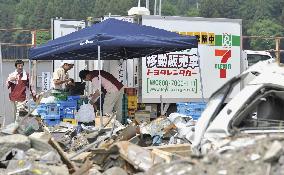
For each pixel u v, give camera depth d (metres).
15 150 22.12
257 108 21.30
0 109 46.44
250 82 20.11
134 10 47.03
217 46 49.34
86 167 20.98
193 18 48.25
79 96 40.41
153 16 47.00
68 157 24.08
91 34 35.22
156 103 47.44
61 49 35.94
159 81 47.25
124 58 43.16
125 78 47.19
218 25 49.28
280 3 196.88
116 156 22.14
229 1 193.00
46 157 21.91
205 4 192.88
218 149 17.98
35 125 32.06
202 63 48.88
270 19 193.75
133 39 34.91
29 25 172.00
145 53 42.47
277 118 21.12
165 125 31.19
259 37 61.38
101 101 37.97
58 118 39.34
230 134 18.92
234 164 14.37
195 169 14.78
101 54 42.69
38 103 35.75
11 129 28.66
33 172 20.14
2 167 21.20
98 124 36.00
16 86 42.53
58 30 48.59
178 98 47.66
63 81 42.97
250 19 193.25
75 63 48.81
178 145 25.81
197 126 20.27
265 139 15.27
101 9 169.00
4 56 60.59
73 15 170.25
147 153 22.03
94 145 27.83
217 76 49.25
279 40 61.12
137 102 46.53
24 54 60.59
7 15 179.00
